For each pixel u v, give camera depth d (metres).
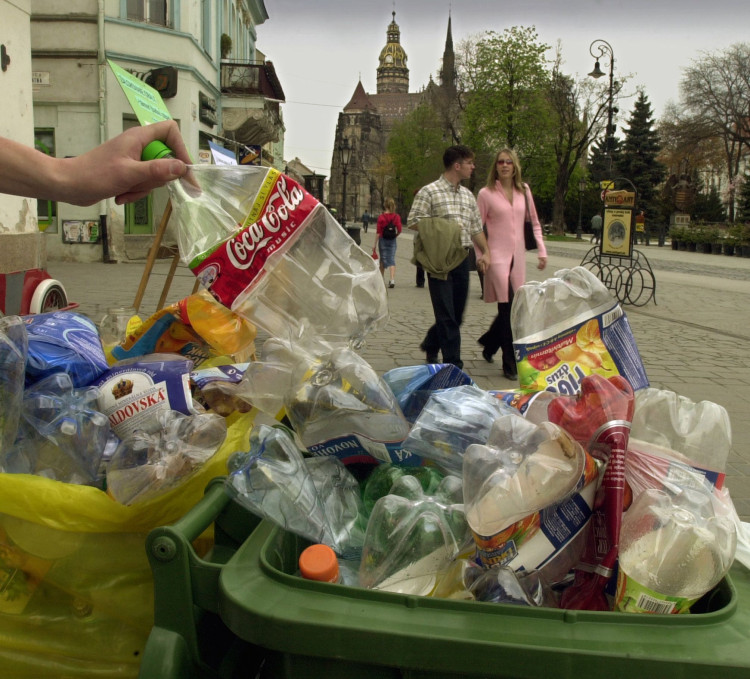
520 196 6.22
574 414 1.44
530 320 1.90
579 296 1.89
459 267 6.14
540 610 1.04
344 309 1.80
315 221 1.70
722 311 11.81
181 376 1.72
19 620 1.51
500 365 6.88
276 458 1.42
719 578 1.16
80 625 1.50
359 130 125.19
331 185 117.94
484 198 6.20
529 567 1.26
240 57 31.78
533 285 1.93
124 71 2.23
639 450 1.43
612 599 1.23
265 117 25.62
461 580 1.26
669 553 1.15
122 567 1.48
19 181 1.58
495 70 48.50
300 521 1.37
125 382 1.71
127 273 14.88
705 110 50.81
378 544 1.37
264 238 1.63
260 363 1.79
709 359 7.53
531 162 52.62
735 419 5.25
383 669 1.07
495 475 1.26
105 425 1.67
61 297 6.74
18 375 1.59
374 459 1.71
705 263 26.61
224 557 1.44
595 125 54.72
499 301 6.23
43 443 1.63
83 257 17.56
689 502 1.25
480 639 1.01
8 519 1.47
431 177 70.94
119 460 1.48
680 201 58.41
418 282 14.34
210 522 1.33
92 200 1.64
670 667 0.98
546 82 49.22
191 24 18.83
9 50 7.39
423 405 1.93
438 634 1.02
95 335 1.96
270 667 1.22
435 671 1.03
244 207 1.68
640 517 1.22
